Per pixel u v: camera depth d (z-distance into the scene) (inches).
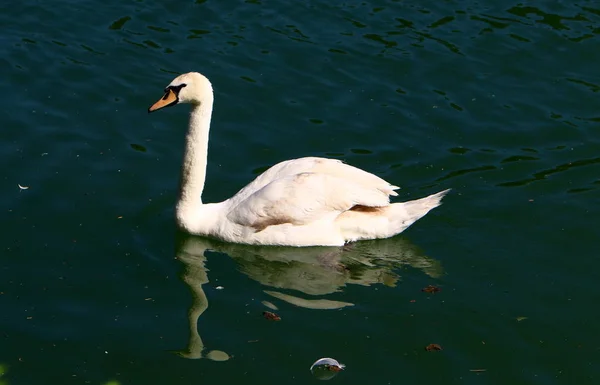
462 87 663.8
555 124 629.9
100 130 595.8
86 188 544.4
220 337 439.5
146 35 694.5
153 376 414.9
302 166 517.3
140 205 536.1
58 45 675.4
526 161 591.8
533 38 717.3
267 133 607.8
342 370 420.8
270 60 677.9
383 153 595.2
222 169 574.2
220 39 695.7
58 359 422.6
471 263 500.4
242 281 486.0
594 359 434.6
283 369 420.8
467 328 450.9
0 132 582.6
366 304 467.2
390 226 513.7
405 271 494.6
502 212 542.0
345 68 675.4
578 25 733.9
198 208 519.2
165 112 621.0
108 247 502.0
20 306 453.7
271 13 730.2
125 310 456.8
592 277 489.4
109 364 421.4
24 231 506.0
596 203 550.0
